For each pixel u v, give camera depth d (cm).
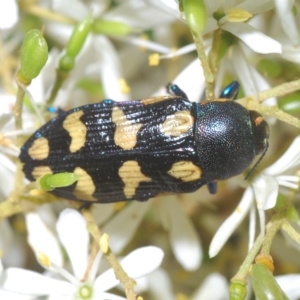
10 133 8
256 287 8
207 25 8
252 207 8
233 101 8
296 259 9
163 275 9
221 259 9
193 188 8
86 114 8
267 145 8
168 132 8
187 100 8
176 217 9
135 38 9
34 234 9
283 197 8
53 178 8
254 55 9
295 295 8
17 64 9
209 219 9
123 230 9
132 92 10
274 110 8
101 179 8
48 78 9
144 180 8
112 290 9
